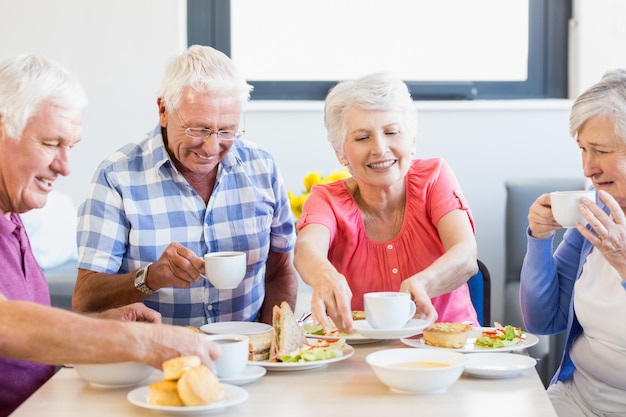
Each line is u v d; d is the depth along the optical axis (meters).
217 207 2.15
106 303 1.98
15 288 1.63
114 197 2.06
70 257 3.29
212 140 1.97
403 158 2.04
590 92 1.76
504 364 1.59
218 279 1.79
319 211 2.11
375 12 3.75
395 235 2.14
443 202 2.09
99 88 3.65
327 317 1.84
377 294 1.73
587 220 1.66
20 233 1.69
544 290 2.01
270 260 2.36
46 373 1.72
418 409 1.35
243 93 2.00
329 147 3.69
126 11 3.63
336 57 3.76
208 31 3.72
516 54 3.77
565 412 1.89
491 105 3.65
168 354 1.39
